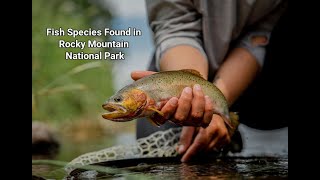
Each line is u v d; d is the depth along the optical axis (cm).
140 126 231
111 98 154
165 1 215
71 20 425
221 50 217
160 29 218
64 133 393
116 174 157
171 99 155
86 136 379
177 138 208
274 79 238
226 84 209
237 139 220
